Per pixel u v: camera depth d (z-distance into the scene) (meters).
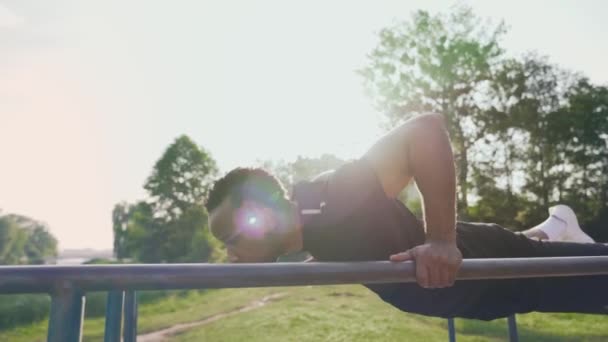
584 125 33.09
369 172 1.51
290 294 16.33
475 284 1.73
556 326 9.10
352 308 12.14
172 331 12.07
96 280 0.88
